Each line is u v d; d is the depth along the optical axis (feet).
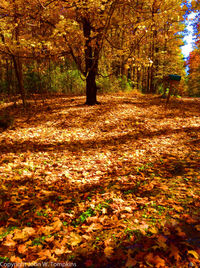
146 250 6.89
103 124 26.00
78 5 16.80
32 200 10.96
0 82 51.21
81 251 7.17
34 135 21.98
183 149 17.58
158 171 13.97
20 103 38.32
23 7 16.84
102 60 48.96
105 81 51.55
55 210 10.14
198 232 7.54
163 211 9.16
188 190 10.73
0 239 7.68
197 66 83.25
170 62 67.15
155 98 45.62
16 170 14.10
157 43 52.44
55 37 17.12
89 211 9.91
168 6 12.26
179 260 6.31
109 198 10.95
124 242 7.42
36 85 48.60
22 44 16.47
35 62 40.22
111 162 16.14
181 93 102.63
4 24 21.18
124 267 6.29
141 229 7.88
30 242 7.56
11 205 10.36
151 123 26.25
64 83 51.03
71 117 28.40
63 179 13.44
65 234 8.23
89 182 13.19
